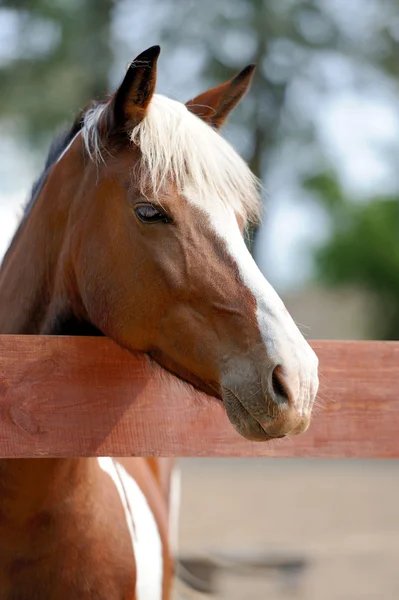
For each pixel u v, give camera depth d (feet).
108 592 10.38
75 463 10.23
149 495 12.75
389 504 36.58
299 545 27.96
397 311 96.63
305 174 84.02
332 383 10.32
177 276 9.52
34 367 9.81
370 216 99.35
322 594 23.63
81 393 9.91
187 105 11.66
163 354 9.87
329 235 101.71
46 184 11.16
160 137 9.72
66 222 10.73
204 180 9.64
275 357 8.86
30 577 10.18
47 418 9.81
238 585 24.54
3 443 9.68
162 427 10.07
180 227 9.57
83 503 10.36
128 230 9.86
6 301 11.34
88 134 10.64
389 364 10.41
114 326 9.94
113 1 69.56
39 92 70.18
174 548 17.58
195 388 9.93
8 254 12.02
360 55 75.05
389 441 10.36
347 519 33.04
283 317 9.20
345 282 99.04
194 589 22.29
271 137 72.95
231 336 9.28
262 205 10.87
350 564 26.58
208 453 10.14
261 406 8.81
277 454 10.25
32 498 10.07
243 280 9.37
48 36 71.41
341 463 52.85
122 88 9.97
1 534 10.18
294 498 38.11
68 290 10.68
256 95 71.26
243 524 31.76
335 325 102.58
